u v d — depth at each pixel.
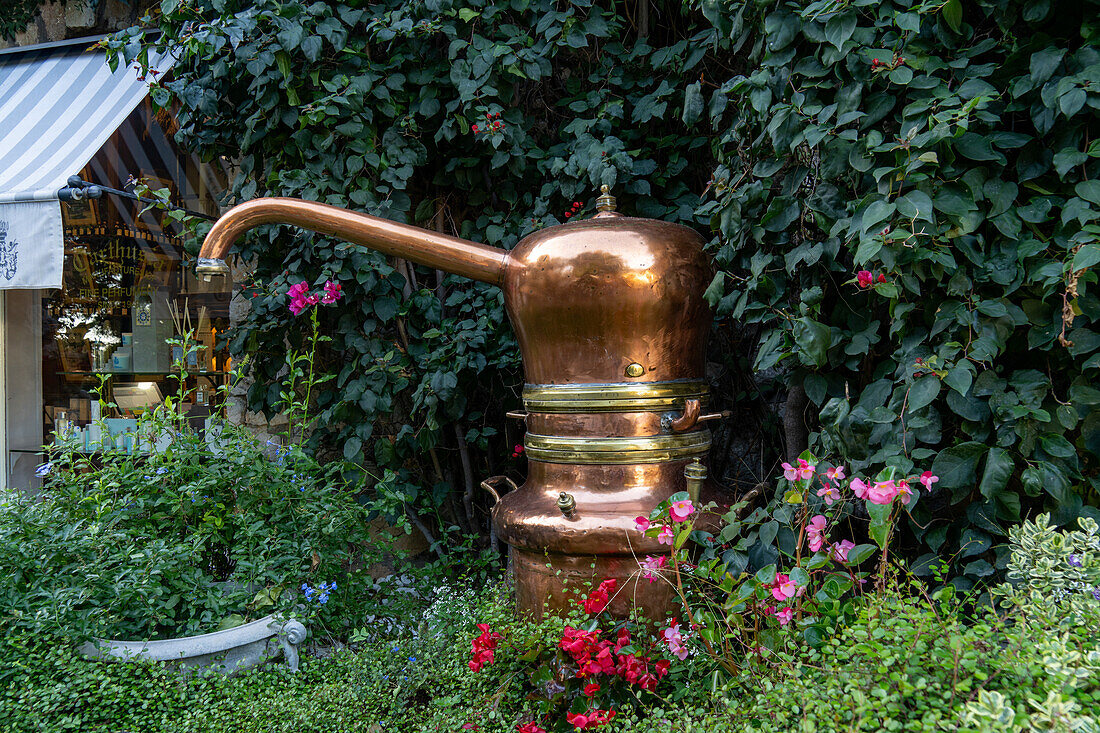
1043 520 1.57
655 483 2.18
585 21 3.01
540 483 2.29
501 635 2.17
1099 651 1.24
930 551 2.08
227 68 2.89
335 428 3.38
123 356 4.49
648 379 2.18
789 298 2.20
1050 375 1.77
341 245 2.87
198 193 4.18
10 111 4.02
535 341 2.26
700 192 3.19
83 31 4.54
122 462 2.89
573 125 3.08
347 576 2.73
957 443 1.78
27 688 2.02
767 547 2.01
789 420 2.47
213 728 2.01
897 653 1.33
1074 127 1.68
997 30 1.87
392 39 2.99
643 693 1.94
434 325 3.18
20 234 3.24
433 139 3.24
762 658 1.73
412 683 2.25
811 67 2.00
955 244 1.73
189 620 2.40
